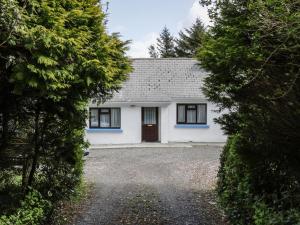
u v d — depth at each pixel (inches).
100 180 540.7
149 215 346.0
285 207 219.0
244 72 240.2
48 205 270.5
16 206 243.6
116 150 908.0
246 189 271.6
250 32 242.5
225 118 303.4
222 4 263.6
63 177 319.3
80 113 278.5
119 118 1028.5
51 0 221.8
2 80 221.0
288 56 185.2
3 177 278.1
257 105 211.9
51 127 296.7
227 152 391.5
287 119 184.9
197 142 1042.7
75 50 218.8
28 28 203.5
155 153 845.2
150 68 1117.1
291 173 209.6
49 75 203.3
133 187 485.7
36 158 282.7
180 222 321.7
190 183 510.3
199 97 1029.2
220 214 344.5
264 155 215.5
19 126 284.2
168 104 1021.2
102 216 342.0
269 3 159.8
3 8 179.8
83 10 260.5
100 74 242.7
